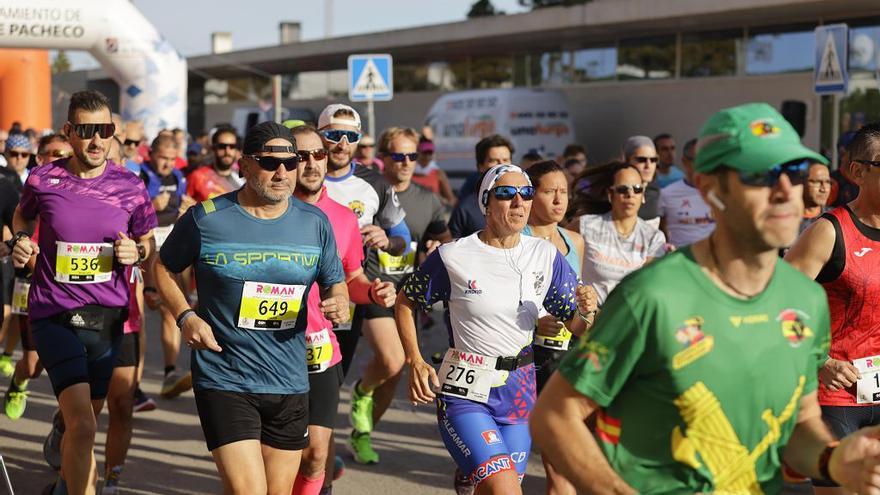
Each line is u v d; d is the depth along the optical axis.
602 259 5.74
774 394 2.39
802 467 2.54
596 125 25.62
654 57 24.11
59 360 4.96
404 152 6.88
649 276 2.35
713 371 2.33
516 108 22.64
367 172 6.31
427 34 27.73
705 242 2.39
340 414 7.64
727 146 2.26
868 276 3.91
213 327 4.03
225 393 4.00
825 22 20.14
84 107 5.12
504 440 4.21
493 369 4.18
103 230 5.19
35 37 17.03
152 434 7.01
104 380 5.26
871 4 18.56
